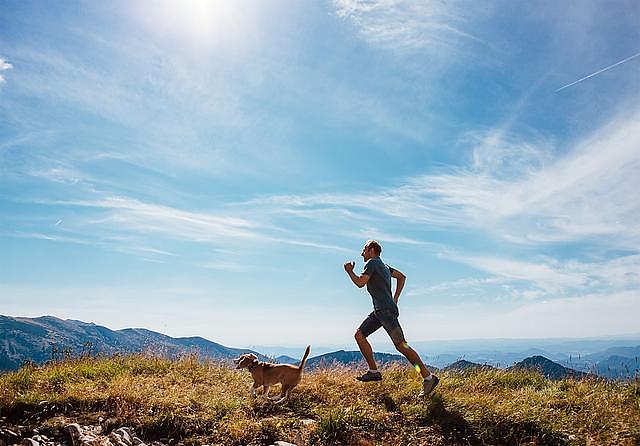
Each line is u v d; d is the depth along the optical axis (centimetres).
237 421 678
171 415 675
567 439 621
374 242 841
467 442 628
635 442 603
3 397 710
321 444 625
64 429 630
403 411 707
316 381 872
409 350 771
